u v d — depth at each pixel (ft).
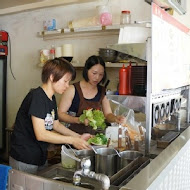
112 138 6.21
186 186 6.06
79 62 10.26
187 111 8.20
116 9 9.48
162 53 5.23
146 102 5.14
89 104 7.82
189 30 7.50
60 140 5.15
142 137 5.75
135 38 6.11
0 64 13.04
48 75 5.37
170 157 4.52
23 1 11.21
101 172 4.45
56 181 3.69
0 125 13.20
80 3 10.34
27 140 5.55
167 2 6.03
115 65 8.57
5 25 12.98
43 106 5.25
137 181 3.45
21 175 3.96
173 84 6.15
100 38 9.91
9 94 13.29
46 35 11.28
